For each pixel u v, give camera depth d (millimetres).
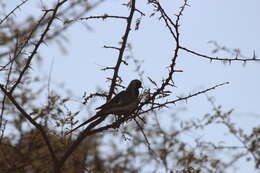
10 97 10312
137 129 14430
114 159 14664
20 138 12102
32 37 10406
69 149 10555
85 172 12773
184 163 13508
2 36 10367
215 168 13305
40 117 11391
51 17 10352
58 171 10352
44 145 11672
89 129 11281
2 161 11258
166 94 10602
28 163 11078
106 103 11227
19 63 10703
